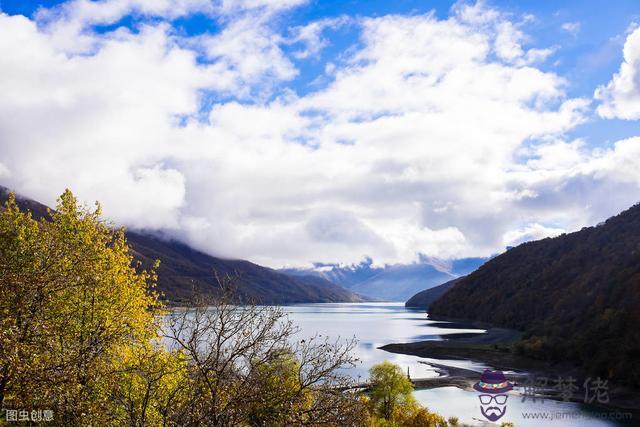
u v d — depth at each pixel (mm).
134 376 12641
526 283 181625
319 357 10047
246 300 9984
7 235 16078
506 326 159125
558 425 49531
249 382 9391
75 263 15727
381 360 93250
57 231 17453
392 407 45219
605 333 81000
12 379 10453
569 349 86312
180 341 9438
